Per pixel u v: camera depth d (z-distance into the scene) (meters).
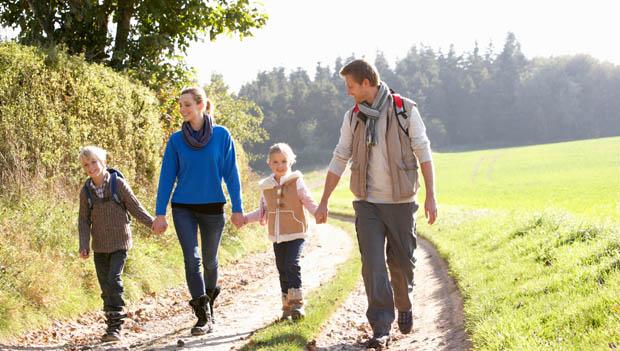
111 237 6.02
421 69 181.50
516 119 158.50
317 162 122.12
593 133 156.62
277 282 9.90
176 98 16.08
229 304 8.02
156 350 5.41
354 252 13.94
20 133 8.54
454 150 138.75
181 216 5.86
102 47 15.41
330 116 138.12
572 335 4.27
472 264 8.55
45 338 6.01
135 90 12.05
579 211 17.22
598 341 4.00
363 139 5.14
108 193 6.00
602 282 5.32
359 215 5.25
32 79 8.93
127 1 15.32
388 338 5.23
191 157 5.84
